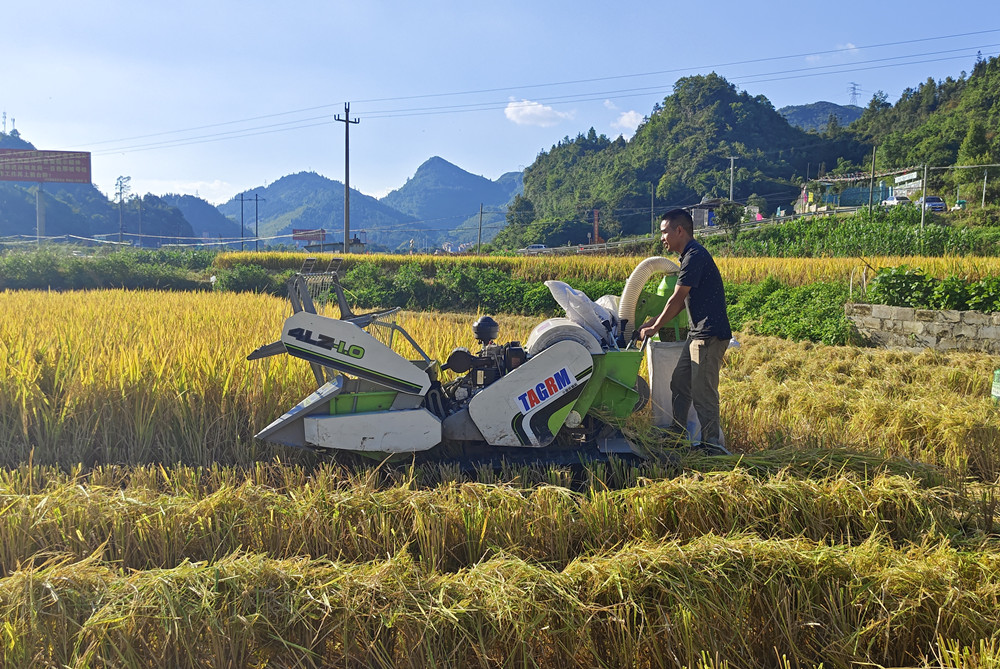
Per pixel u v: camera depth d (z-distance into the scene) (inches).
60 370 247.1
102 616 113.5
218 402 232.7
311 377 243.9
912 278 552.7
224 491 156.0
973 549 149.3
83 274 1205.7
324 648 117.0
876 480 165.9
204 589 117.4
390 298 1045.8
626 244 2426.2
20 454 219.3
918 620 121.4
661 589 122.6
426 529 147.2
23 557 142.7
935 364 402.9
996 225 1807.3
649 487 159.0
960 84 5531.5
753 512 156.1
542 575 123.6
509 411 185.6
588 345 191.6
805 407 280.8
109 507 150.3
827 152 4965.6
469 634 115.2
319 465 205.3
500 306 982.4
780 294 681.0
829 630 122.6
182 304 537.6
